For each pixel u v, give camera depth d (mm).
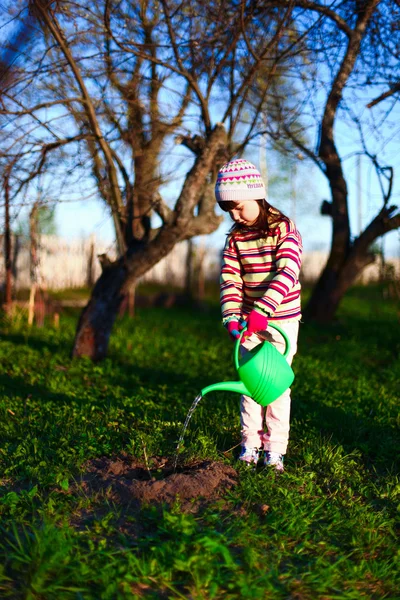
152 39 6562
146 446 3910
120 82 6598
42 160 6336
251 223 3590
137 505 3186
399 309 12734
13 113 6008
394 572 2725
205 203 7273
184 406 5301
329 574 2621
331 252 11133
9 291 10859
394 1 6035
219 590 2488
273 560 2727
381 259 10688
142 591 2451
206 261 20391
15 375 6816
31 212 6770
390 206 9555
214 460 3746
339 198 10836
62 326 10711
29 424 4539
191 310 15336
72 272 17875
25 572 2492
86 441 3973
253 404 3809
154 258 7402
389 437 4570
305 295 19641
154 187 7051
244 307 3740
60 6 5793
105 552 2635
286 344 3566
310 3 6039
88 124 6656
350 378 7203
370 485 3680
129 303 13953
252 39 6371
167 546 2643
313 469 3861
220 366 7832
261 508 3180
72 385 6504
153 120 6738
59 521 2980
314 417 5055
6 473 3555
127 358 8180
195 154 7074
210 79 6621
